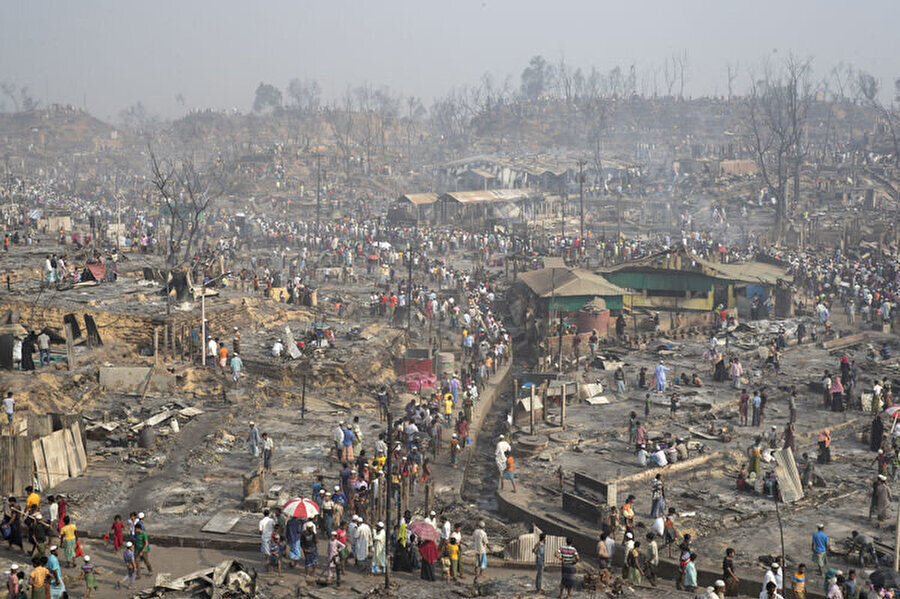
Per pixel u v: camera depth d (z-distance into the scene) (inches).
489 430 2075.5
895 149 6609.3
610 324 2773.1
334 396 2066.9
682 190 5915.4
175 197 3934.5
